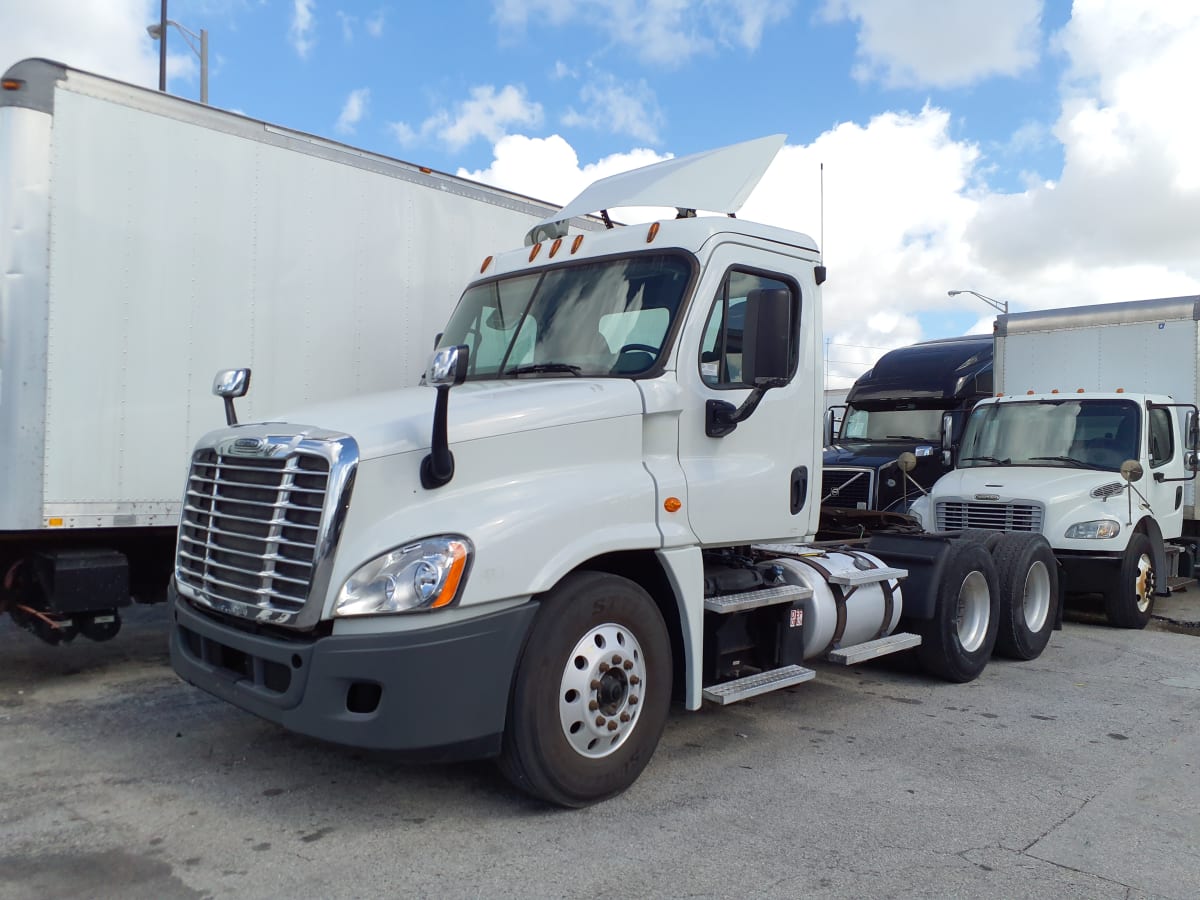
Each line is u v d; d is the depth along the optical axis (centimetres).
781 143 575
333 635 378
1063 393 1067
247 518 411
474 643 384
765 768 499
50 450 571
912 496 1359
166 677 650
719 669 516
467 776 472
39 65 565
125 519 602
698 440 488
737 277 515
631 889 359
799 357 546
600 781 430
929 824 429
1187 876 382
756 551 583
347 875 365
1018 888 368
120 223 597
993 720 601
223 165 644
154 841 393
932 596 660
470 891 354
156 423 614
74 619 616
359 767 482
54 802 432
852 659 589
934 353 1541
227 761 488
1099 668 765
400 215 747
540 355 523
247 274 657
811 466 553
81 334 581
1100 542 909
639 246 517
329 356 704
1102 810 451
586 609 423
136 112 603
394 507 392
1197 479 1100
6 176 556
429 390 488
